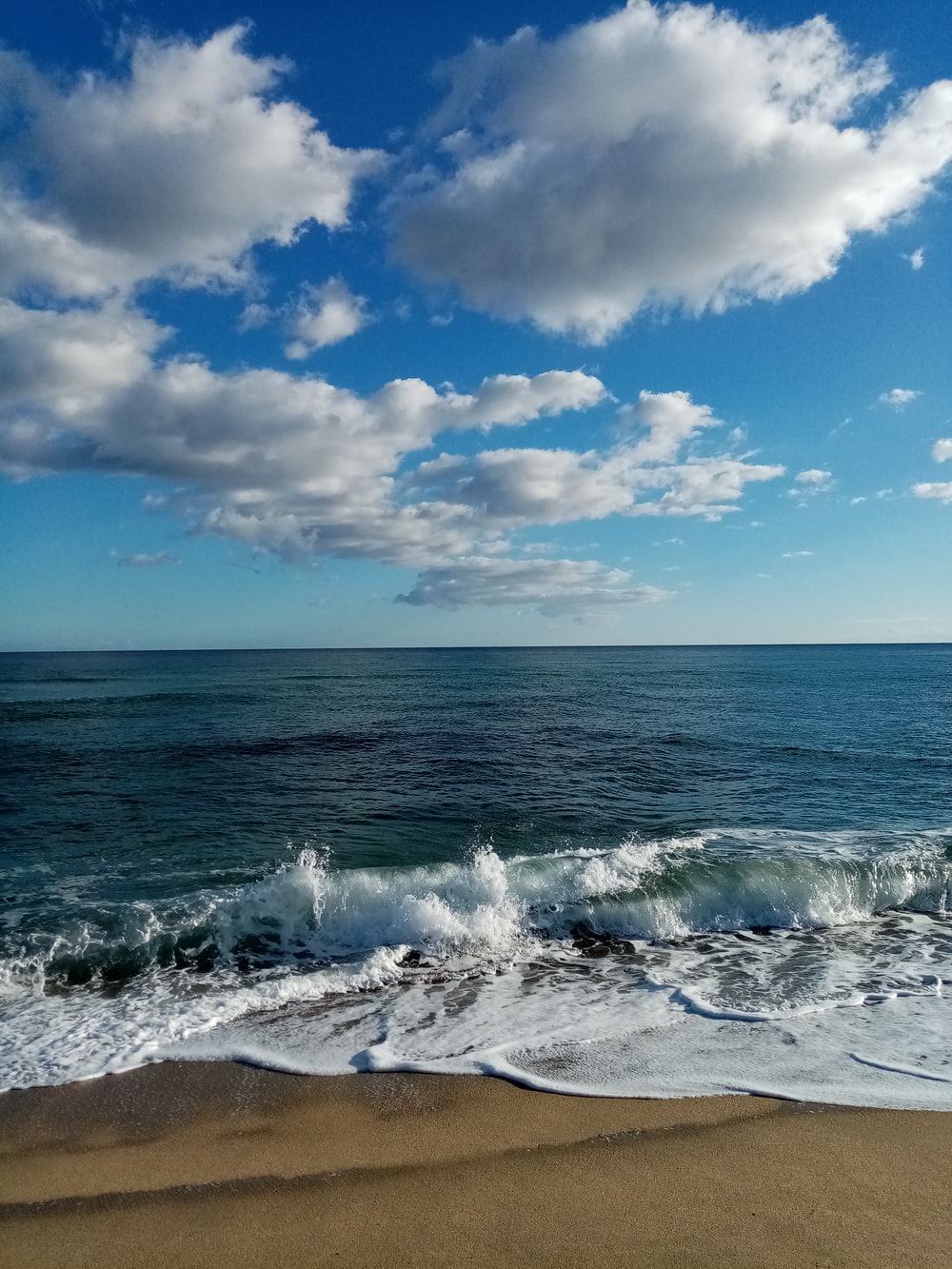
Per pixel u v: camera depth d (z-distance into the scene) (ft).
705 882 31.78
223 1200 13.10
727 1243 11.66
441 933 28.02
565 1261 11.27
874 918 31.19
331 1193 13.26
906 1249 11.47
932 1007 22.13
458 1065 18.54
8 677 199.41
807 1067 18.26
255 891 29.14
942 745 74.59
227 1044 19.80
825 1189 13.17
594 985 24.21
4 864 36.11
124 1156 14.60
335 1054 19.24
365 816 46.19
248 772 59.77
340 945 27.71
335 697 135.64
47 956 25.34
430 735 82.02
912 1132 15.20
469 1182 13.55
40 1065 18.57
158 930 27.07
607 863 33.91
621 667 279.90
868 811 47.55
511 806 48.88
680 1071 18.15
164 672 232.73
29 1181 13.70
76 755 66.80
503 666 294.46
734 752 70.54
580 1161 14.23
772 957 26.81
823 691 151.23
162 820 44.80
